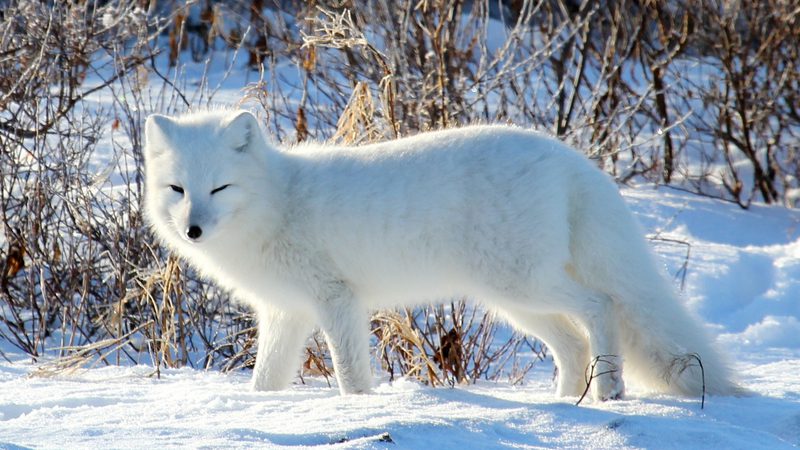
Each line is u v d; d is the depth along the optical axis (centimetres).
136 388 852
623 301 812
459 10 1555
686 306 842
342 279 840
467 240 801
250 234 836
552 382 1031
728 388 820
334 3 1425
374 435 604
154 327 1072
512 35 1467
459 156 809
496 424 661
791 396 818
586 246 807
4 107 1276
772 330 1178
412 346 1044
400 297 858
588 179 809
